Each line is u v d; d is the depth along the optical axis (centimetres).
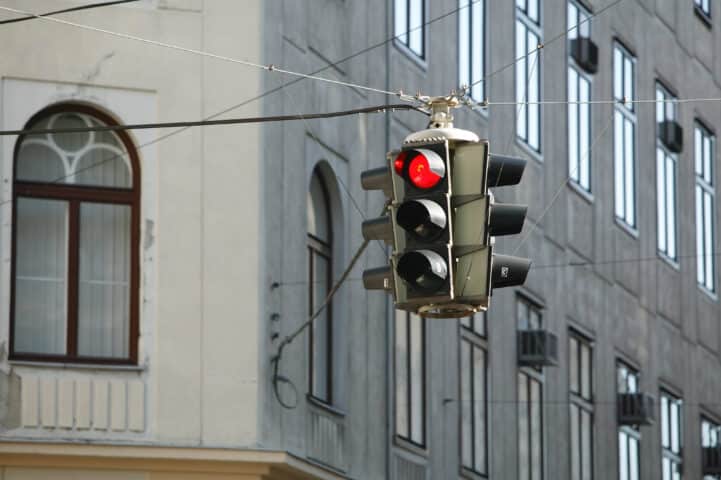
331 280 4497
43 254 3988
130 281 4012
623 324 6431
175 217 4038
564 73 6034
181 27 4097
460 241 2698
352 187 4581
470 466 5247
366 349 4612
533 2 5847
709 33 7425
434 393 5028
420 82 5028
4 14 3991
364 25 4700
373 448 4609
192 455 3931
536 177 5800
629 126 6588
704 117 7288
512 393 5550
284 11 4269
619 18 6519
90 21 4038
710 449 7025
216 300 4038
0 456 3850
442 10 5197
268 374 4091
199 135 4078
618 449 6300
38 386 3906
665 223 6869
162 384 3978
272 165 4172
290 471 4072
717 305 7319
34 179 3997
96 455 3884
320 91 4434
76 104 4031
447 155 2688
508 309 5566
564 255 5994
